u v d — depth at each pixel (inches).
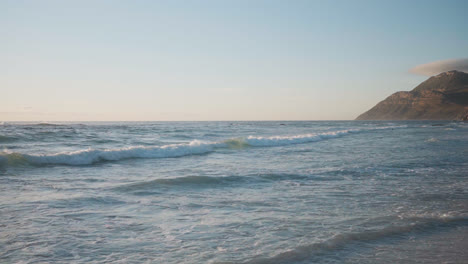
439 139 1109.7
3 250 153.8
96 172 404.5
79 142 884.6
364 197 276.5
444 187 321.7
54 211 222.8
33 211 221.1
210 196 277.1
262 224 199.8
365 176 385.4
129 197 268.5
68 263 141.3
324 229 190.1
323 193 292.5
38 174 378.0
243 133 1593.3
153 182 322.0
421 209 237.0
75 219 206.2
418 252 157.1
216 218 212.7
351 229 190.1
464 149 746.2
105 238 173.5
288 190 305.0
